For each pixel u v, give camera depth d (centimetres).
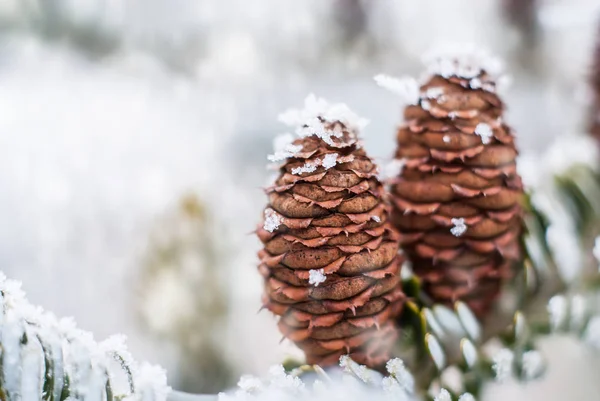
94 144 119
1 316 29
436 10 193
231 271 73
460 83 33
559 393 44
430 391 33
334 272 31
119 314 78
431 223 33
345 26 193
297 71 173
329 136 31
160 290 71
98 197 99
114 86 158
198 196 77
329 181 31
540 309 36
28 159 110
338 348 31
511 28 175
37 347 29
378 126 117
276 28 185
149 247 74
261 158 127
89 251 89
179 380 68
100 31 182
